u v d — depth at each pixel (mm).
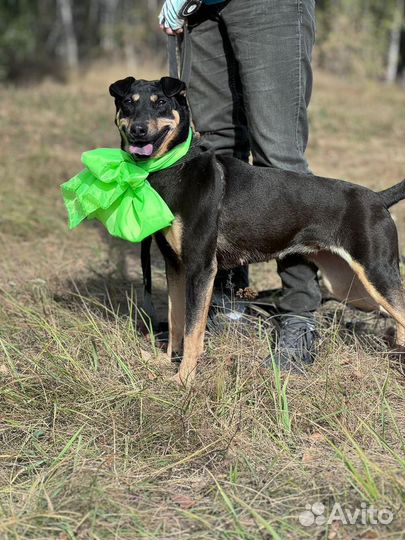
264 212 3613
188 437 3051
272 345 3848
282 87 3688
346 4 20984
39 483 2771
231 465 2871
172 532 2500
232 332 3748
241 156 4180
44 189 7371
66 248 5941
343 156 9625
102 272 5266
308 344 3770
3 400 3338
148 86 3523
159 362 3730
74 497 2646
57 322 4070
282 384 3389
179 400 3260
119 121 3609
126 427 3146
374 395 3373
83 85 17422
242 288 4250
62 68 19906
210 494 2723
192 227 3496
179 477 2840
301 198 3621
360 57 20984
